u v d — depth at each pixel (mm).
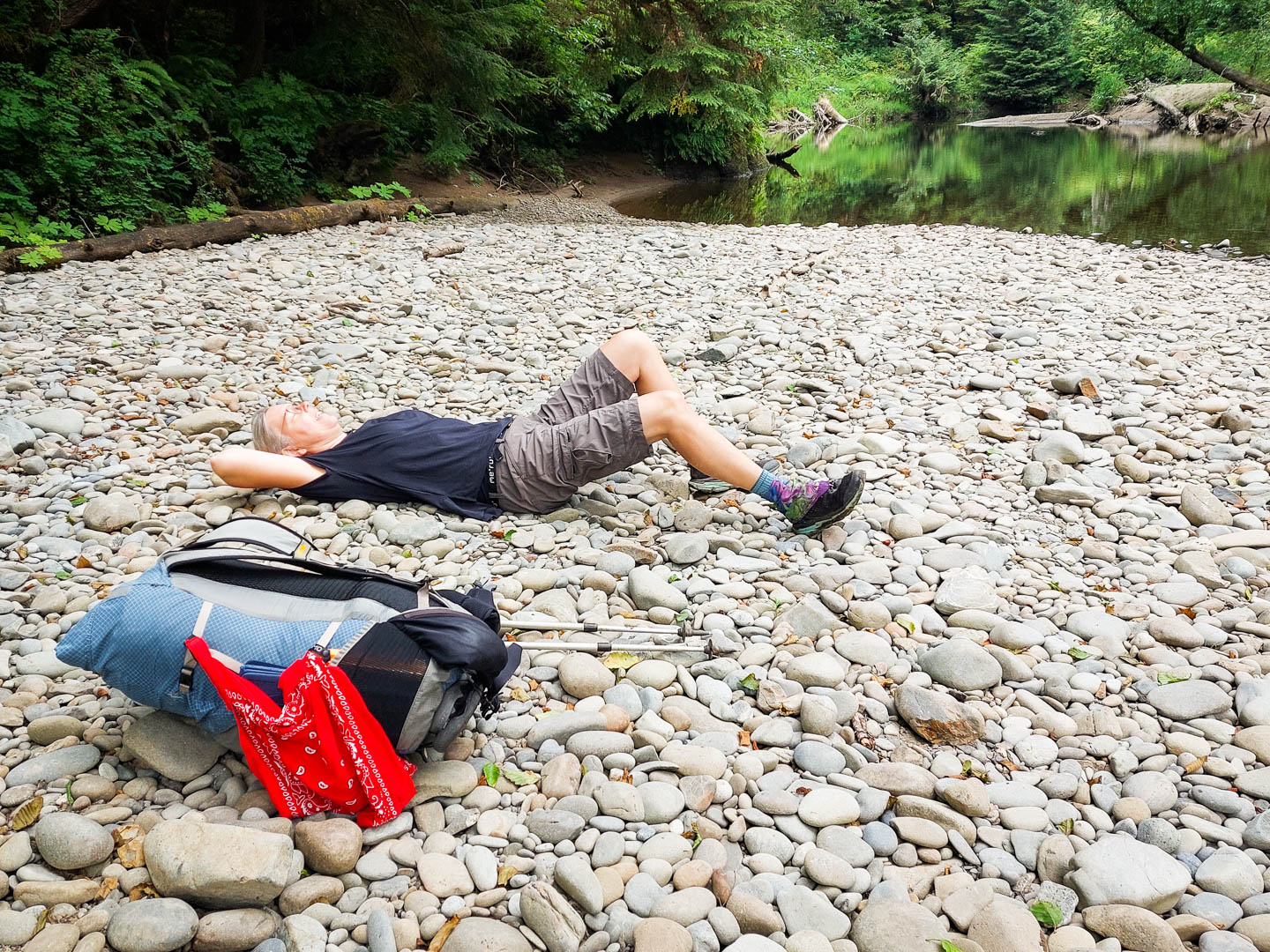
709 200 16938
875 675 3070
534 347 6324
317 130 12797
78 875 2232
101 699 2805
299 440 4023
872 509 4098
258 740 2365
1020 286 8172
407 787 2418
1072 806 2561
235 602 2521
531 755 2676
